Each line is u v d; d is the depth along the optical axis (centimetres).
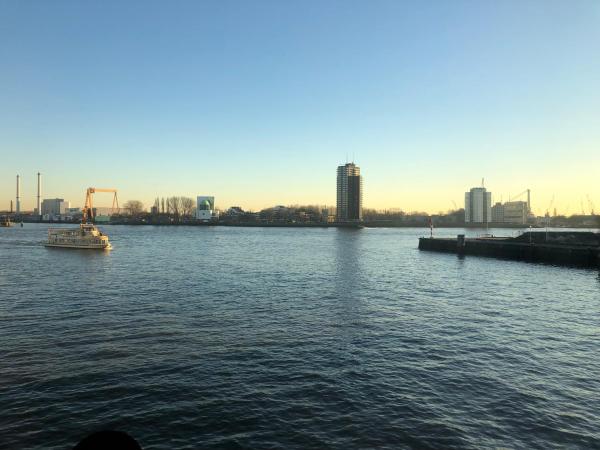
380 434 1827
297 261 9000
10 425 1869
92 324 3522
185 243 14925
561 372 2555
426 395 2208
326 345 3012
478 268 8131
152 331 3325
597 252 8262
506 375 2494
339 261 9131
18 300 4503
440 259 10025
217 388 2264
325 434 1827
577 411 2056
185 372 2478
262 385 2309
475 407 2081
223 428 1867
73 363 2605
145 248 12350
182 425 1888
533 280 6494
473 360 2742
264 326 3506
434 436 1816
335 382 2358
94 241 11488
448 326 3575
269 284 5744
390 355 2819
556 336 3322
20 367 2531
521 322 3756
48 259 8969
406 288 5575
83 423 1894
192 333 3278
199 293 4997
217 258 9450
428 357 2788
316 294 5016
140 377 2397
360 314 3981
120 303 4369
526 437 1819
